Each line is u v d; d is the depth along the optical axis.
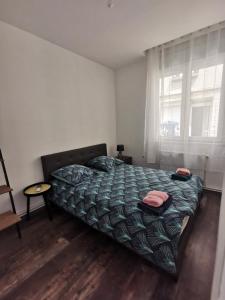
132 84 3.64
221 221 0.60
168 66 2.97
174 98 2.99
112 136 4.04
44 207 2.64
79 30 2.26
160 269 1.47
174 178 2.30
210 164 2.77
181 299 1.23
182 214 1.46
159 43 2.67
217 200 2.66
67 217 2.37
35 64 2.38
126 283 1.36
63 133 2.88
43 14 1.90
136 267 1.51
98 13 1.92
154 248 1.38
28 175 2.44
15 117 2.23
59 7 1.79
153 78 3.11
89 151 3.33
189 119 2.86
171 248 1.31
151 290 1.30
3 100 2.10
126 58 3.24
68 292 1.31
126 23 2.13
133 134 3.86
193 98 2.79
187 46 2.74
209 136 2.74
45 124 2.59
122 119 3.98
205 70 2.62
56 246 1.80
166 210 1.52
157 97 3.13
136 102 3.66
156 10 1.91
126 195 1.88
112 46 2.74
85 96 3.22
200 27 2.27
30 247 1.80
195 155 2.92
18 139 2.29
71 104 2.96
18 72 2.21
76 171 2.53
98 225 1.79
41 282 1.40
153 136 3.31
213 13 1.99
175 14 1.99
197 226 2.05
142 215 1.50
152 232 1.41
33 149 2.47
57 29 2.22
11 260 1.63
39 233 2.02
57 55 2.66
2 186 2.01
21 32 2.20
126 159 3.67
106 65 3.59
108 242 1.84
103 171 2.88
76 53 2.96
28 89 2.34
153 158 3.39
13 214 2.01
